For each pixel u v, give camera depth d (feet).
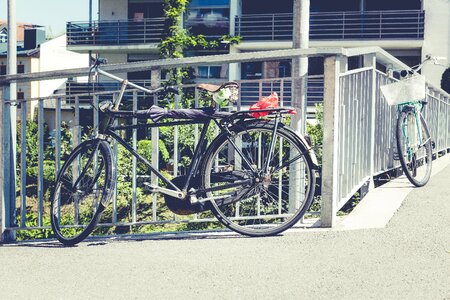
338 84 16.70
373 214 17.67
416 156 22.57
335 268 12.92
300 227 16.85
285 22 92.94
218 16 94.89
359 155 20.16
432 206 18.38
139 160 16.87
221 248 14.96
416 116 22.91
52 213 17.49
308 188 15.98
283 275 12.59
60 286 12.59
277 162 16.43
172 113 16.35
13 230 18.71
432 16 89.10
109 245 16.24
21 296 12.08
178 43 87.61
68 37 103.40
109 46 101.71
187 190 16.26
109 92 17.67
